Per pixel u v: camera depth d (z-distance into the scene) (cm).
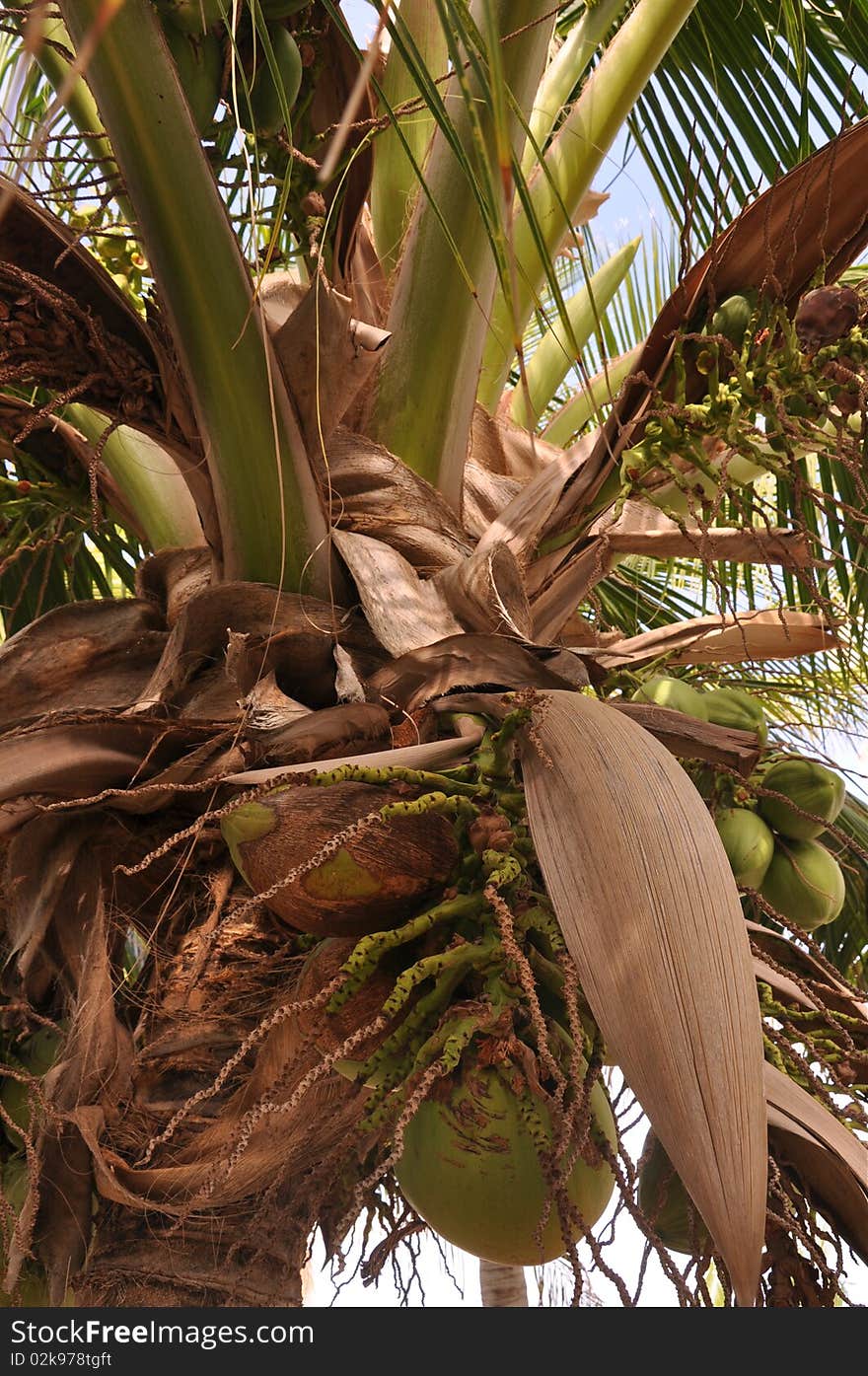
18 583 352
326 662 203
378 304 268
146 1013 199
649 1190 185
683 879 146
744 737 191
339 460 225
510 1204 156
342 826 165
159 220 197
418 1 279
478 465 257
